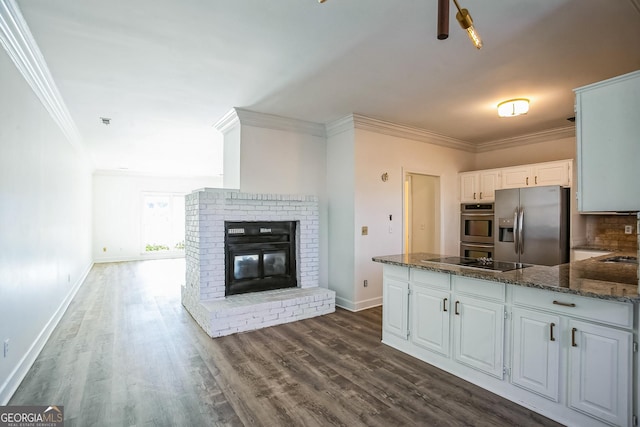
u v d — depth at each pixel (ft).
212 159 24.58
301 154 15.49
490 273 7.81
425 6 6.86
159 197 32.63
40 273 10.36
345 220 15.05
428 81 10.67
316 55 9.00
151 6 6.86
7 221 7.57
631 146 6.07
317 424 6.57
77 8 6.91
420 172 17.06
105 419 6.71
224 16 7.22
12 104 7.94
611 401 5.98
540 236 14.43
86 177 23.76
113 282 20.58
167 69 9.84
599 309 6.14
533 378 7.04
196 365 9.13
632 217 13.85
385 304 10.68
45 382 8.18
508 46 8.42
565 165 14.62
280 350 10.16
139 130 16.62
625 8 6.82
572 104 12.69
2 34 7.09
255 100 12.48
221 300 12.74
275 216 14.17
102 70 9.89
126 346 10.45
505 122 15.19
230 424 6.57
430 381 8.25
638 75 6.02
